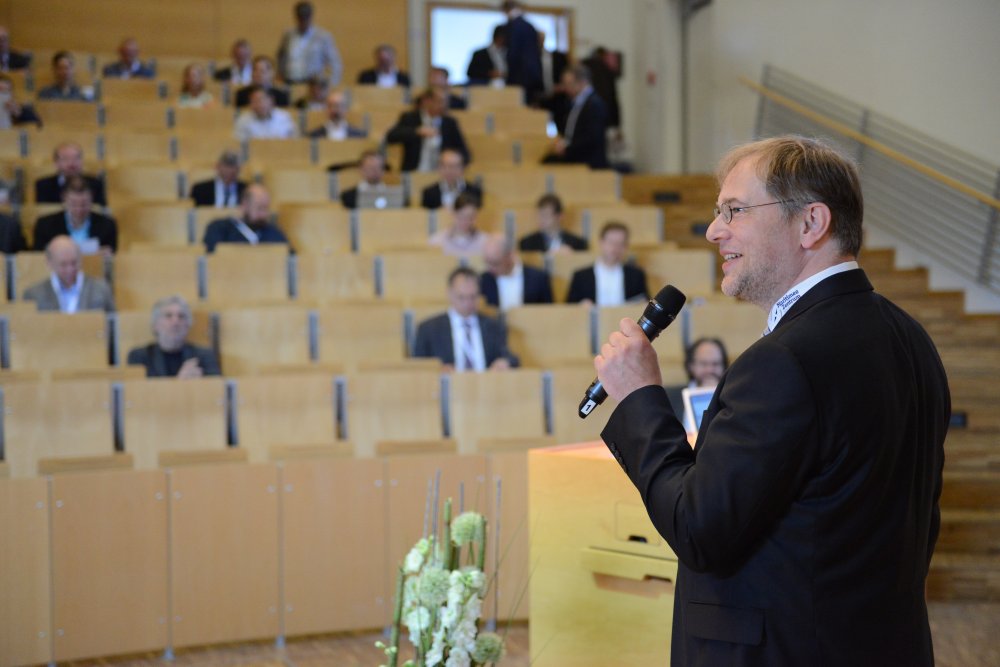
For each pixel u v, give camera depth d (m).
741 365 1.46
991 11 7.11
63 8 11.34
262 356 5.55
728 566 1.45
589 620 2.11
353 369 5.61
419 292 6.41
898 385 1.45
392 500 4.07
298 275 6.31
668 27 11.80
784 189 1.51
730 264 1.57
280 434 4.64
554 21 12.48
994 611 4.52
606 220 7.63
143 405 4.49
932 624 4.30
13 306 5.37
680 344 5.83
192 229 7.01
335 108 8.86
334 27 12.13
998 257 6.91
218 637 3.89
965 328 6.70
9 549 3.69
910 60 7.88
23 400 4.37
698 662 1.49
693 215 9.14
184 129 9.01
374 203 7.46
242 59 10.41
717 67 10.71
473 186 7.76
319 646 3.96
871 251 7.84
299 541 3.98
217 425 4.54
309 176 7.80
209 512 3.90
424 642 1.92
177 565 3.86
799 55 9.35
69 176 6.51
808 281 1.51
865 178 8.26
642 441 1.53
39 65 10.49
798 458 1.38
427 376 4.84
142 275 6.12
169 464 3.97
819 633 1.40
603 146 9.17
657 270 6.76
